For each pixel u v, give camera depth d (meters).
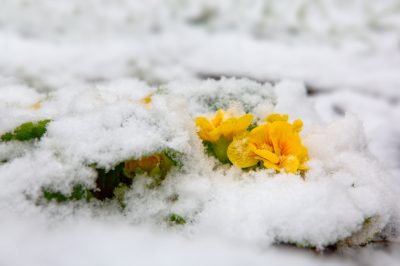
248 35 1.02
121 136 0.31
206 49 0.90
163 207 0.32
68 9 1.10
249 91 0.42
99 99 0.36
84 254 0.27
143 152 0.31
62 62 0.77
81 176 0.31
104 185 0.33
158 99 0.34
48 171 0.31
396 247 0.34
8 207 0.30
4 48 0.81
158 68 0.76
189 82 0.43
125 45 0.90
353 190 0.34
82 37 0.94
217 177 0.34
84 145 0.31
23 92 0.44
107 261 0.27
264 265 0.29
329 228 0.30
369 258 0.32
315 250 0.31
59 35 0.94
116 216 0.32
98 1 1.18
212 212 0.32
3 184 0.31
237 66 0.80
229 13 1.15
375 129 0.58
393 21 1.18
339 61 0.88
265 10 1.18
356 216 0.31
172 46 0.91
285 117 0.36
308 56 0.90
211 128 0.35
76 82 0.66
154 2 1.20
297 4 1.23
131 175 0.34
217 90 0.41
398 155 0.52
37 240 0.28
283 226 0.30
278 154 0.34
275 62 0.84
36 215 0.30
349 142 0.39
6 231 0.29
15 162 0.31
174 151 0.32
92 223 0.30
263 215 0.31
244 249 0.29
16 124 0.33
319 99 0.67
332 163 0.36
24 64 0.73
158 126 0.33
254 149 0.34
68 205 0.31
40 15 1.05
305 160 0.35
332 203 0.31
